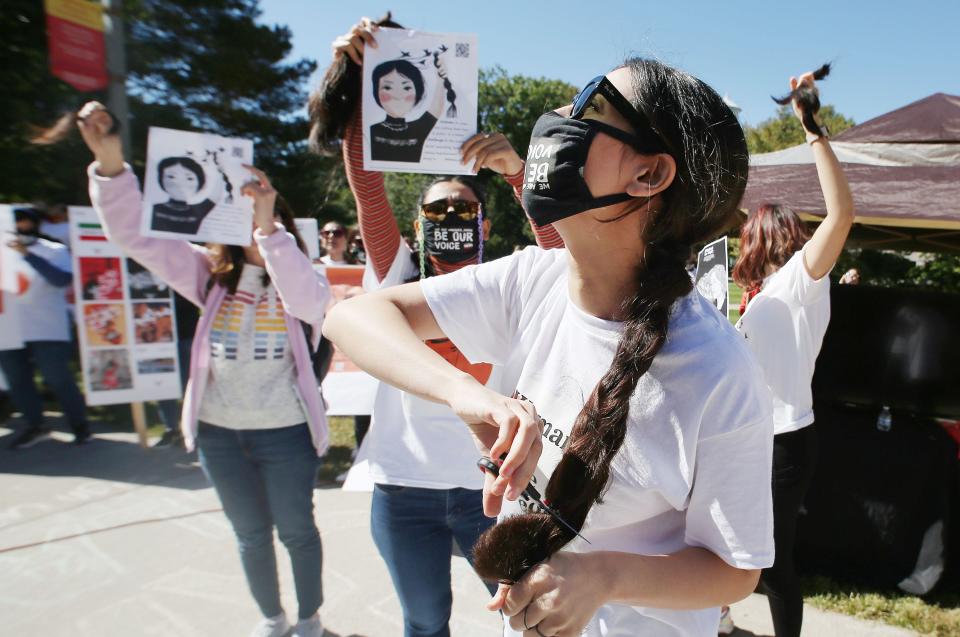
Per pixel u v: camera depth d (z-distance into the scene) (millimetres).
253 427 2340
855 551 3396
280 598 2760
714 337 831
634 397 839
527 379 1004
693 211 849
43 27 10188
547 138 873
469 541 1861
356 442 5242
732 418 812
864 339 3492
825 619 3031
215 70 17891
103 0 5285
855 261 9570
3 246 5066
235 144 2270
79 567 3385
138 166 14258
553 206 867
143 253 2295
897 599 3219
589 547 923
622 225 868
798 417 2402
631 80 841
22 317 5203
